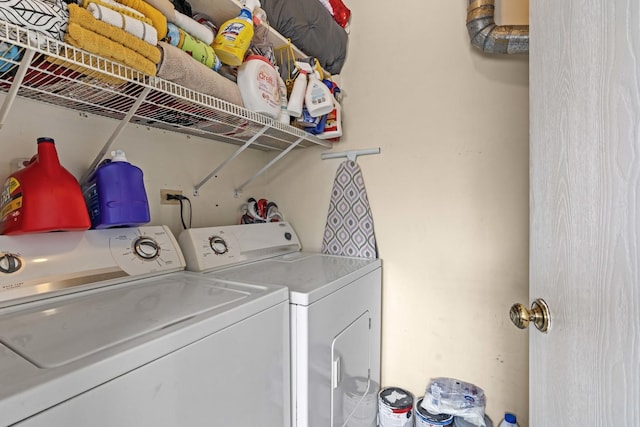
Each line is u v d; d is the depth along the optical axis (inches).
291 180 86.1
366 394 64.8
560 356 26.2
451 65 68.3
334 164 80.7
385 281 75.0
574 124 24.3
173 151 61.7
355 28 79.0
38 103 43.0
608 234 20.2
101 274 40.5
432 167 70.1
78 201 37.9
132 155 54.5
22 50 28.5
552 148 27.9
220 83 45.8
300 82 61.9
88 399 21.4
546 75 29.0
